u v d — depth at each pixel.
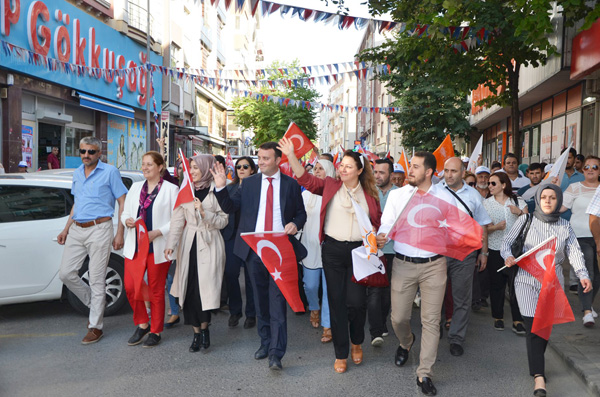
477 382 4.71
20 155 16.02
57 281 6.30
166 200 5.57
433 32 9.19
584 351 5.21
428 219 4.64
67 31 18.00
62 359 5.10
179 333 6.05
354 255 4.68
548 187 4.75
